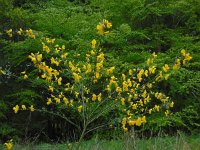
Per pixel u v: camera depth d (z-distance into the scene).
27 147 6.20
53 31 11.60
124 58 10.73
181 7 11.49
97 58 4.76
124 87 4.75
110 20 11.97
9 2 12.09
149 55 10.32
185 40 11.05
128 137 5.47
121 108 6.43
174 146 5.66
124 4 11.39
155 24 11.37
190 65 10.68
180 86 10.18
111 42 10.77
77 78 4.71
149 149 5.85
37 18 12.11
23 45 10.45
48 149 7.49
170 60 10.14
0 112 10.19
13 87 11.05
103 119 8.95
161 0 11.62
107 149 6.91
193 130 10.23
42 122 10.74
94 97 4.79
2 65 10.87
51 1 14.25
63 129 10.49
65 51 10.59
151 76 9.55
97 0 12.54
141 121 4.39
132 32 10.70
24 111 10.95
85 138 9.86
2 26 11.48
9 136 10.19
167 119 9.59
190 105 10.22
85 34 10.97
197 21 11.97
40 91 10.94
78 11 13.97
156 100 10.27
